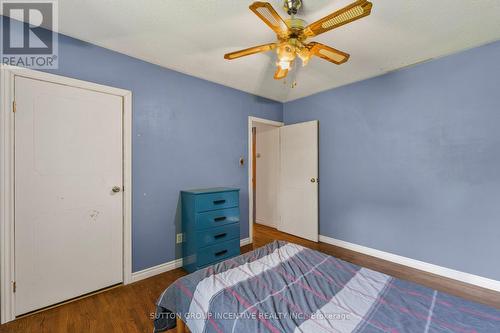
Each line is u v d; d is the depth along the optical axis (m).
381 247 2.81
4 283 1.66
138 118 2.33
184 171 2.69
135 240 2.30
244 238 3.33
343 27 1.83
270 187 4.28
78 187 1.98
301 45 1.59
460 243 2.26
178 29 1.85
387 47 2.14
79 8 1.60
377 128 2.83
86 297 2.00
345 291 1.20
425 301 1.10
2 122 1.65
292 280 1.30
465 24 1.79
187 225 2.52
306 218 3.52
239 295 1.15
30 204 1.76
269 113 3.73
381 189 2.81
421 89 2.49
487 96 2.10
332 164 3.30
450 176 2.31
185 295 1.26
